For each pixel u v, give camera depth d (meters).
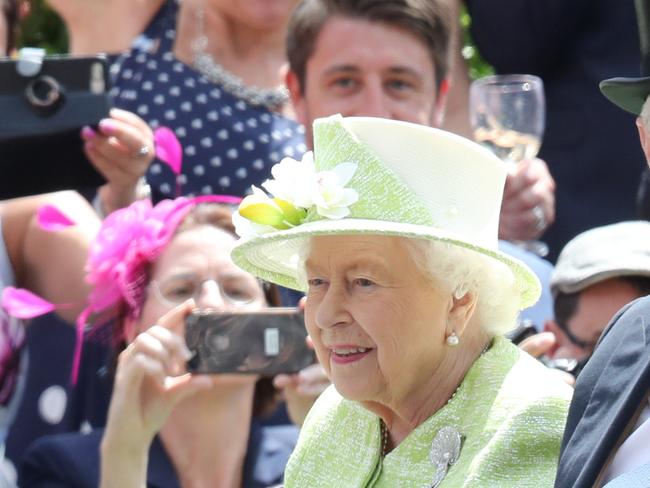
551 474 7.06
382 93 11.30
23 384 11.06
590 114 13.45
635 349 6.86
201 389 9.53
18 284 11.16
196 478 10.00
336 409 8.10
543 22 13.54
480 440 7.27
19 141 9.77
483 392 7.44
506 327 7.66
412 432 7.52
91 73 9.94
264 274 8.30
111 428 9.45
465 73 13.89
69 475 9.99
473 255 7.41
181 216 10.32
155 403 9.50
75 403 10.98
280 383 9.66
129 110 12.23
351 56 11.27
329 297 7.46
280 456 10.27
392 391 7.51
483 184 7.54
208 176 11.93
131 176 10.49
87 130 9.94
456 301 7.50
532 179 11.93
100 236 10.30
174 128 12.05
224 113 12.12
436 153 7.44
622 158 13.28
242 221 7.75
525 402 7.31
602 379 6.86
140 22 12.78
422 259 7.33
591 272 10.59
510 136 11.69
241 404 10.14
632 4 13.33
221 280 10.12
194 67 12.34
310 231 7.23
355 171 7.38
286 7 12.47
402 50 11.33
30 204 11.15
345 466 7.89
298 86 11.73
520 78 12.03
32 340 11.15
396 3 11.35
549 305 11.42
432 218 7.34
